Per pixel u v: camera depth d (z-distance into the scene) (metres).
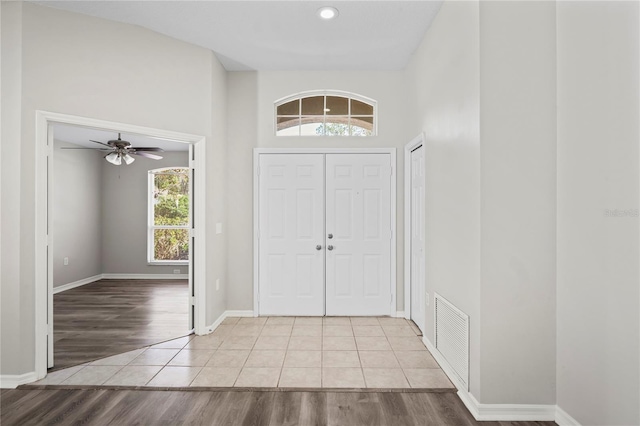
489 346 2.16
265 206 4.13
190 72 3.49
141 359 2.99
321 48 3.58
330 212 4.13
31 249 2.60
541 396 2.16
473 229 2.24
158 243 6.94
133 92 3.13
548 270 2.15
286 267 4.14
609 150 1.79
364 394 2.44
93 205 6.61
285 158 4.13
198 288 3.57
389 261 4.12
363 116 4.19
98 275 6.71
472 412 2.23
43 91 2.66
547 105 2.14
